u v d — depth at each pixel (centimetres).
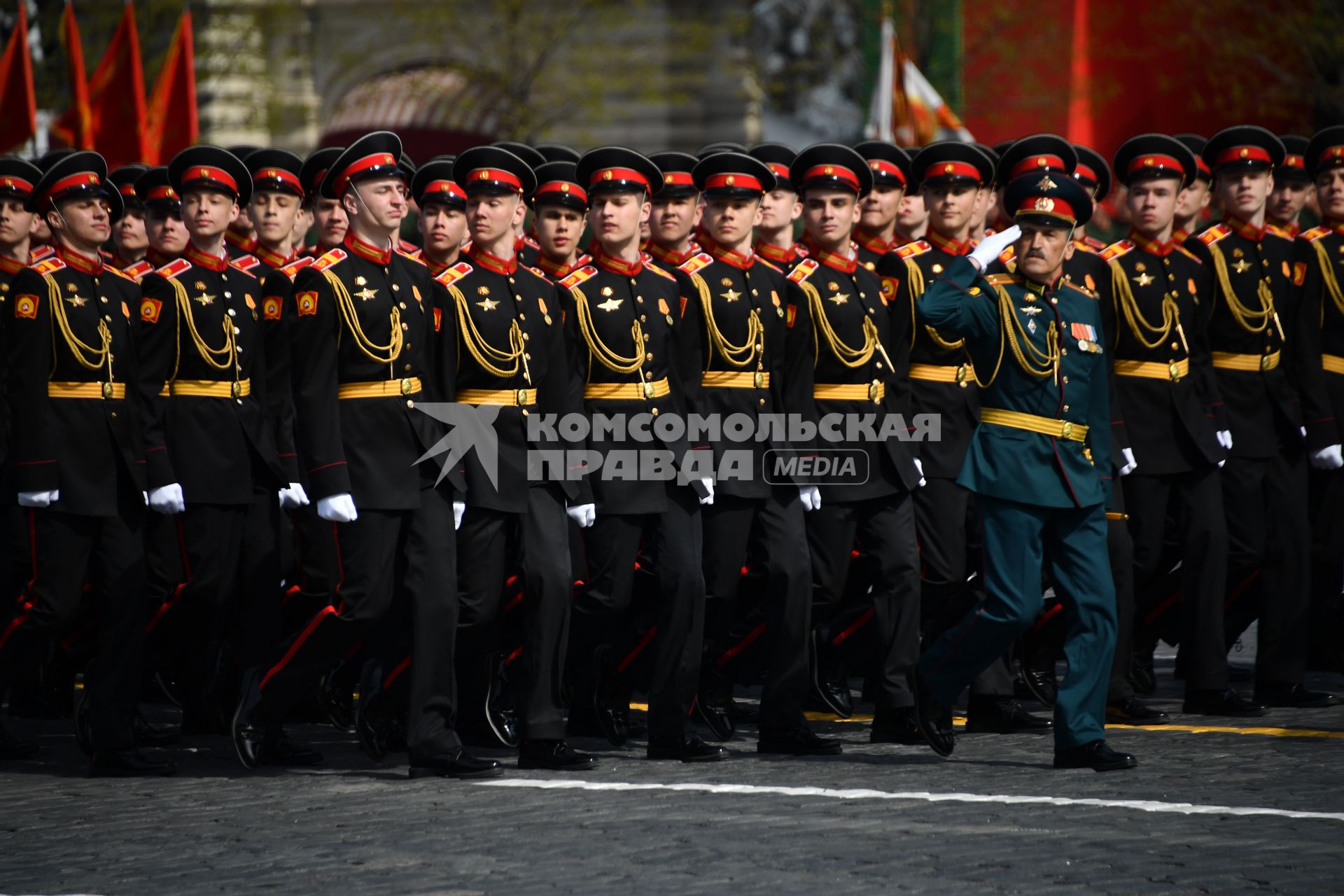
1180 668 2998
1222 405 2639
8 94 4647
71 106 5319
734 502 2319
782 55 8569
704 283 2338
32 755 2394
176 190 2411
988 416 2194
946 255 2519
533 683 2220
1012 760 2255
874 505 2405
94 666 2242
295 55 8481
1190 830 1811
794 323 2369
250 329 2431
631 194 2288
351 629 2183
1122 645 2519
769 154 2569
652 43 8500
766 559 2322
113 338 2266
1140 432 2588
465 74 8131
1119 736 2398
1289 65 7438
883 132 5788
